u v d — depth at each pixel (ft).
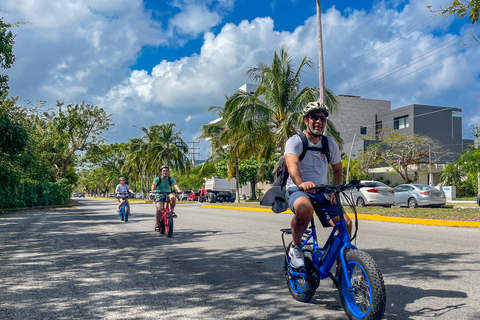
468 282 14.61
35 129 125.49
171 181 31.91
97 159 149.89
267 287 14.79
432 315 11.04
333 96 68.59
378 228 32.65
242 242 26.37
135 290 14.70
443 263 18.02
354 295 10.25
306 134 11.84
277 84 69.77
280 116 71.61
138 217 53.93
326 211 11.48
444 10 33.88
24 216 59.41
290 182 11.95
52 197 111.86
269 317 11.41
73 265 19.56
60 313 12.09
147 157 156.15
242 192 177.78
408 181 131.54
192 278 16.51
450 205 69.72
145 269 18.44
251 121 71.05
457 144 171.63
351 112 192.24
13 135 61.98
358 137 191.93
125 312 12.12
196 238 29.09
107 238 30.14
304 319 11.13
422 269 16.89
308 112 11.60
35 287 15.28
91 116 139.03
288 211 58.18
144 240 28.71
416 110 172.14
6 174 70.49
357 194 60.95
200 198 143.84
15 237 31.12
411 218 37.55
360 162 138.41
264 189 154.71
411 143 130.72
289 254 12.53
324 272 11.07
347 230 10.75
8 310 12.44
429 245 23.15
